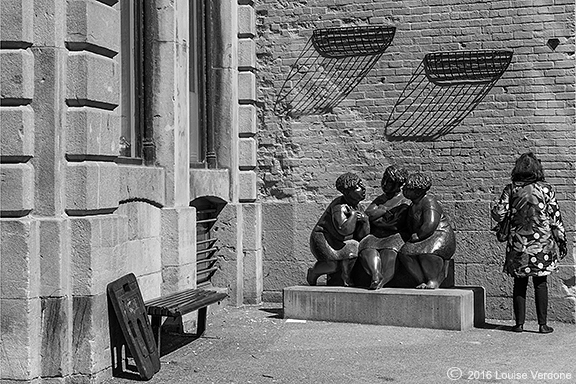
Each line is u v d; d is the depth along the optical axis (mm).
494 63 10633
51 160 7004
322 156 11523
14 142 6918
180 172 9648
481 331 9406
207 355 8211
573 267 10305
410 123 11078
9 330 6871
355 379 7176
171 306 7953
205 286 11336
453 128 10875
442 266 9852
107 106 7473
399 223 10055
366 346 8562
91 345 7043
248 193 11719
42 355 6980
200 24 11297
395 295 9594
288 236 11664
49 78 6992
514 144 10586
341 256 10203
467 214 10742
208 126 11430
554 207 9164
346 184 10141
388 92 11180
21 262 6855
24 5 6906
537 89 10484
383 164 11211
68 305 7055
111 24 7508
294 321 10031
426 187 9766
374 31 11203
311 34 11539
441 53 10859
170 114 9469
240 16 11648
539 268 9109
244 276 11672
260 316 10500
